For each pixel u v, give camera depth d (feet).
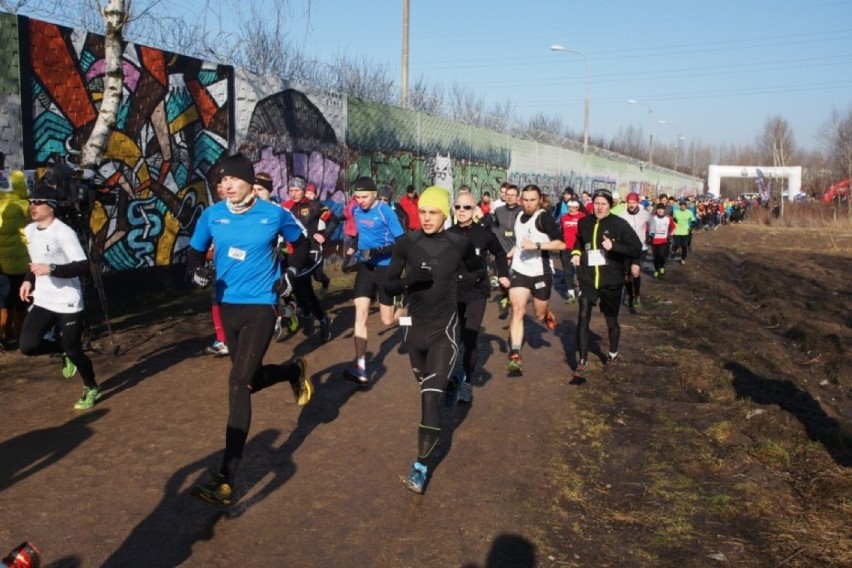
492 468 17.90
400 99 73.61
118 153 38.50
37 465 17.35
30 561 10.41
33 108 33.78
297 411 21.71
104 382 24.12
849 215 174.09
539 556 13.83
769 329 43.68
